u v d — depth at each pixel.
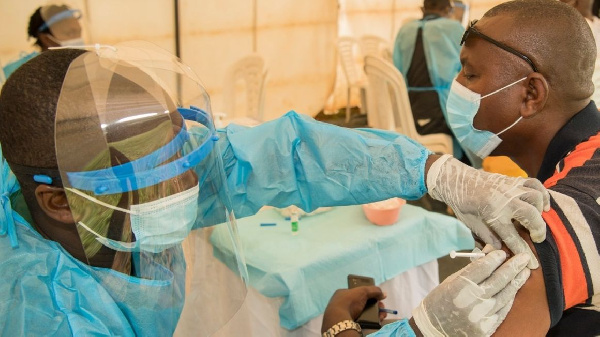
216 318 0.82
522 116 0.86
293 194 1.03
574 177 0.77
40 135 0.61
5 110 0.62
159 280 0.74
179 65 0.90
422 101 3.21
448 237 1.58
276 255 1.32
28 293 0.62
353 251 1.35
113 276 0.69
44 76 0.63
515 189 0.72
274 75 4.81
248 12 4.44
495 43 0.85
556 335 0.77
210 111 0.88
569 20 0.81
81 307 0.65
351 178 0.96
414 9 5.16
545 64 0.81
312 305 1.29
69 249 0.70
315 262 1.29
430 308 0.66
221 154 0.94
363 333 1.10
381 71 3.14
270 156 0.99
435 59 3.15
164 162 0.66
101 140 0.62
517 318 0.65
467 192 0.77
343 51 5.12
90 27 3.81
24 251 0.65
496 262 0.66
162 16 4.09
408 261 1.50
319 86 5.18
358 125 5.04
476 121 0.94
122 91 0.66
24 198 0.69
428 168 0.88
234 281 0.85
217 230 0.84
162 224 0.69
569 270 0.68
